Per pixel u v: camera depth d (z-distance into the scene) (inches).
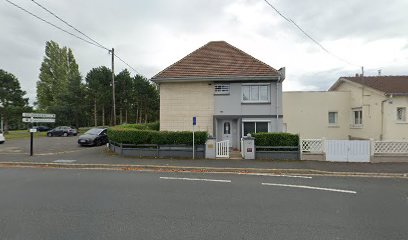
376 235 175.3
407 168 429.1
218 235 173.9
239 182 334.0
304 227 188.4
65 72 2089.1
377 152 487.5
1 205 233.0
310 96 817.5
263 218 206.1
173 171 415.5
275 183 330.3
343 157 492.1
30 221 195.8
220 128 686.5
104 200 249.8
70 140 1039.0
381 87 729.0
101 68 1878.7
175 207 231.1
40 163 467.2
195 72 679.7
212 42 772.6
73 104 1784.0
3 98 1349.7
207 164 459.5
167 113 690.2
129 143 559.2
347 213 219.3
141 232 177.9
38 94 2076.8
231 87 673.6
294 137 511.5
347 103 820.6
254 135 524.1
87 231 178.7
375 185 324.5
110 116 2209.6
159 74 685.9
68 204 236.5
